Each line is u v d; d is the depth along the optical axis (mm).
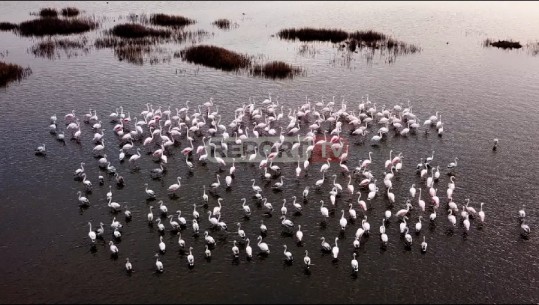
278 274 37469
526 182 50062
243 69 86188
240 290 35844
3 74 78125
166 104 69938
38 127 61688
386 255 39625
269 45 102375
